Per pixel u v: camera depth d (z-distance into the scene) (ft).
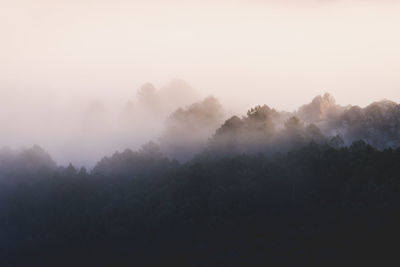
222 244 242.17
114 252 253.03
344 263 218.59
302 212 247.70
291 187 256.52
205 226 252.21
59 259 256.73
